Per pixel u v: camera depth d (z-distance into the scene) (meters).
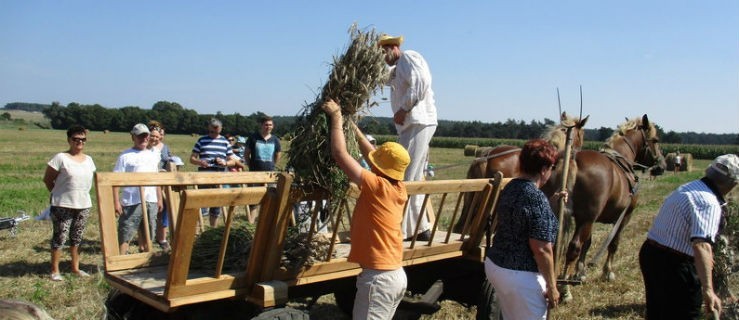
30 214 12.92
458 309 6.69
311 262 4.22
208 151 10.30
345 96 4.09
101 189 4.01
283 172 4.09
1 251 8.98
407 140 5.65
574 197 7.46
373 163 4.14
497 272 4.13
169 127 100.50
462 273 5.64
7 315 1.92
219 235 4.41
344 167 3.95
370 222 4.00
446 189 4.75
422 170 5.74
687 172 37.47
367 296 4.03
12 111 161.38
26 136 67.12
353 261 4.10
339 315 6.38
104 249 4.05
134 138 8.12
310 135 3.98
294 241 4.30
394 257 4.05
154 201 7.92
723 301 5.48
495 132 93.44
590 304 7.29
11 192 16.86
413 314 5.28
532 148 4.16
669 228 4.62
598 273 8.91
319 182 4.03
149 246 4.54
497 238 4.22
